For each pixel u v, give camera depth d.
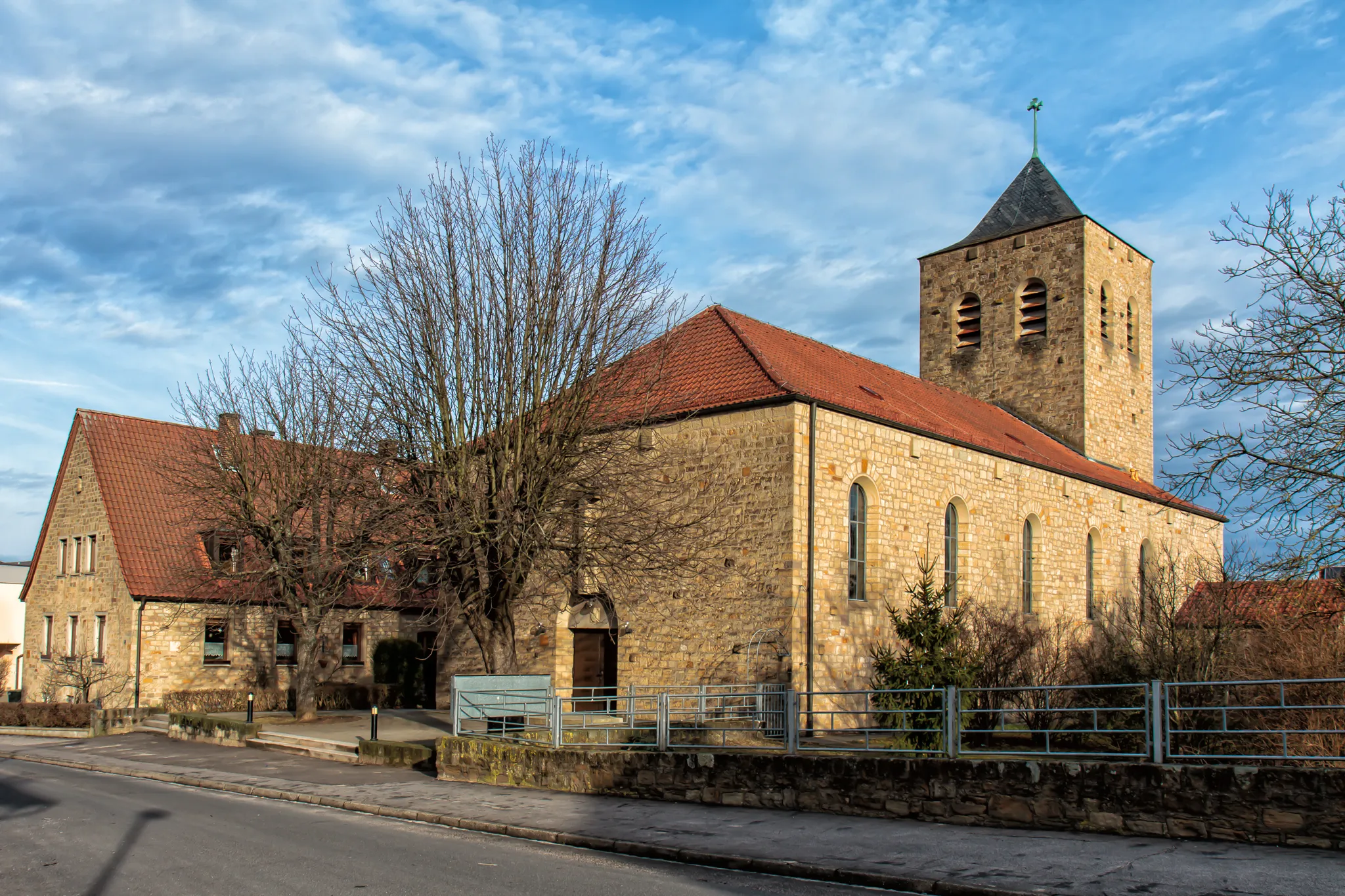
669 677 23.39
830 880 10.26
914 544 25.36
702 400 23.81
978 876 9.83
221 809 15.76
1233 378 15.17
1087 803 11.79
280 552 29.06
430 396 21.12
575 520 21.19
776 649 21.78
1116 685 12.39
